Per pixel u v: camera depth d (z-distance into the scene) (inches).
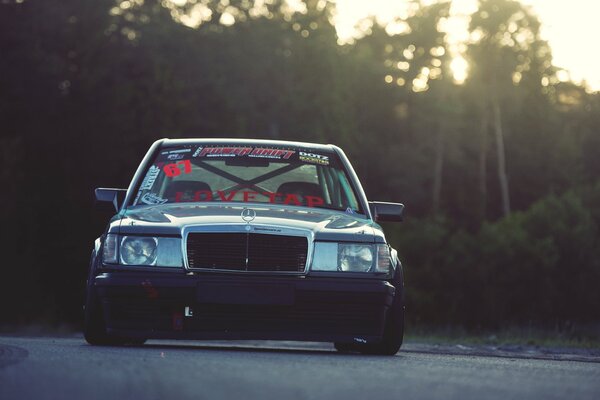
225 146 813.2
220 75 6496.1
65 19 5167.3
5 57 4975.4
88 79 5157.5
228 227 684.1
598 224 6663.4
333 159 813.9
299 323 676.7
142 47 5816.9
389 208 788.6
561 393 421.7
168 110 5610.2
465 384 440.8
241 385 406.6
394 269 709.9
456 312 4872.0
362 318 683.4
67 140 5029.5
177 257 681.6
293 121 7027.6
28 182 4815.5
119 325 677.3
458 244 4992.6
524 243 4936.0
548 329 1711.4
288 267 684.1
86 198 4955.7
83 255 4822.8
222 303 669.3
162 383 409.7
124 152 5177.2
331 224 710.5
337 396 381.7
